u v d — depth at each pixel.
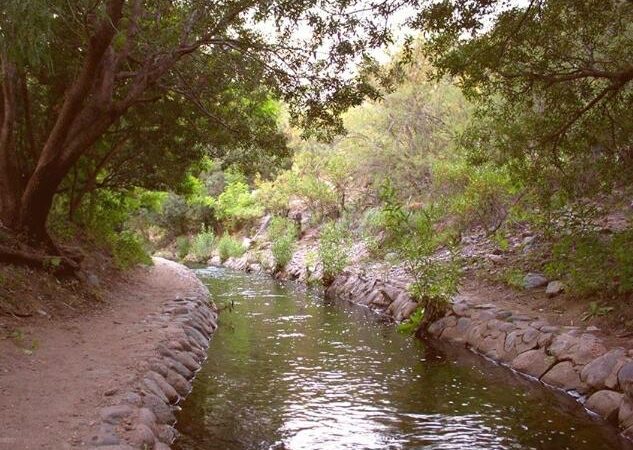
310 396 6.61
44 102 11.06
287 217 29.20
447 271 10.56
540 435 5.43
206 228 39.03
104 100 8.62
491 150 11.68
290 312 13.08
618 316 7.76
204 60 10.35
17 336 6.55
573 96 8.98
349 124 21.20
